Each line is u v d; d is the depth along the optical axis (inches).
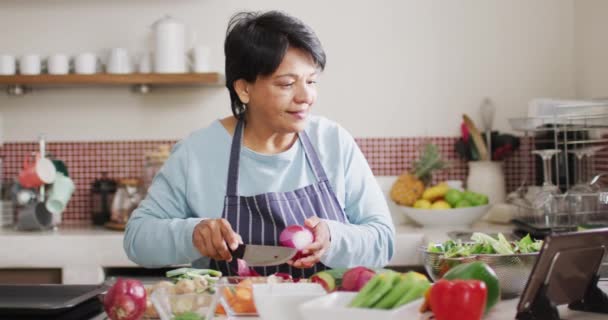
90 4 126.2
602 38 111.1
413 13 125.3
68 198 117.6
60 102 127.4
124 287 47.4
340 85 125.7
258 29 62.2
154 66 119.0
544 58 125.2
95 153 127.6
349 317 40.7
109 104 127.2
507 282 55.0
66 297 57.0
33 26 126.6
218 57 126.0
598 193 76.9
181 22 119.2
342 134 72.4
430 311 46.8
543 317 48.3
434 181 126.0
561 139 107.0
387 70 125.6
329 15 125.3
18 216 115.0
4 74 118.7
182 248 62.2
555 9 125.0
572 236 47.3
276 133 69.2
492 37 125.2
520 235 96.0
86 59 118.9
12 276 110.3
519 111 125.4
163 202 69.0
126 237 67.2
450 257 55.7
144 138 127.3
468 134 121.3
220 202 68.5
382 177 121.0
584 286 51.6
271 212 67.8
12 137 127.7
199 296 47.1
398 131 126.0
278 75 62.0
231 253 57.7
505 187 124.4
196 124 126.7
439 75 125.5
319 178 69.8
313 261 58.6
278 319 43.9
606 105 82.9
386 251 67.2
